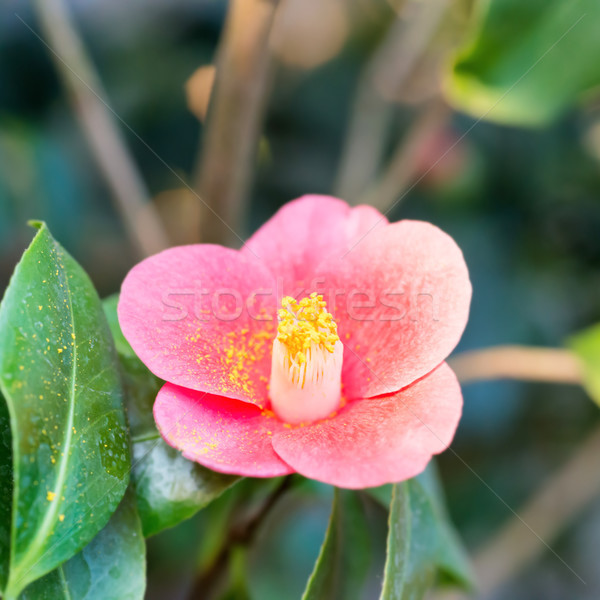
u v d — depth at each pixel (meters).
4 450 0.33
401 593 0.34
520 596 0.62
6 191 0.54
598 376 0.44
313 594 0.34
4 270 0.56
